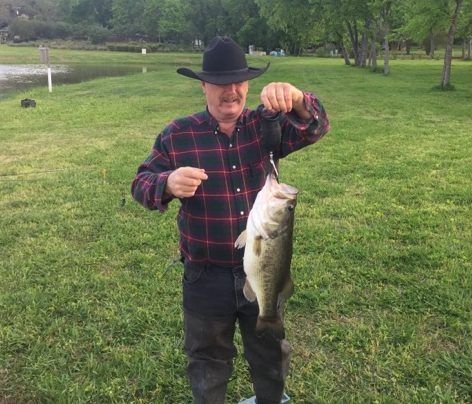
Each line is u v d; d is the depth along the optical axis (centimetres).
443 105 1733
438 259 523
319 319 427
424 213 659
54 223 641
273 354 277
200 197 251
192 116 259
